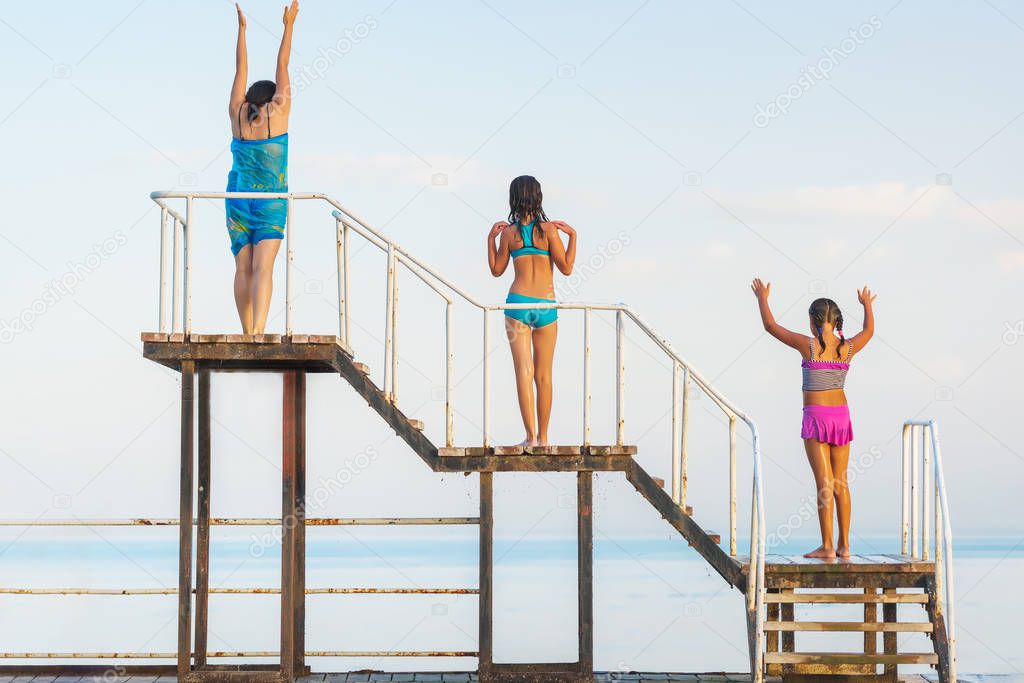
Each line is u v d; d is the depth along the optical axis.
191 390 12.23
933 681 12.59
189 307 12.18
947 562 11.84
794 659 11.72
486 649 12.46
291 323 12.16
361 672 13.37
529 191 12.86
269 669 12.97
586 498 12.46
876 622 11.90
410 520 12.76
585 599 12.41
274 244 12.76
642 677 12.91
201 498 12.66
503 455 12.37
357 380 12.32
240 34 13.04
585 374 12.41
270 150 12.75
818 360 12.66
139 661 19.33
